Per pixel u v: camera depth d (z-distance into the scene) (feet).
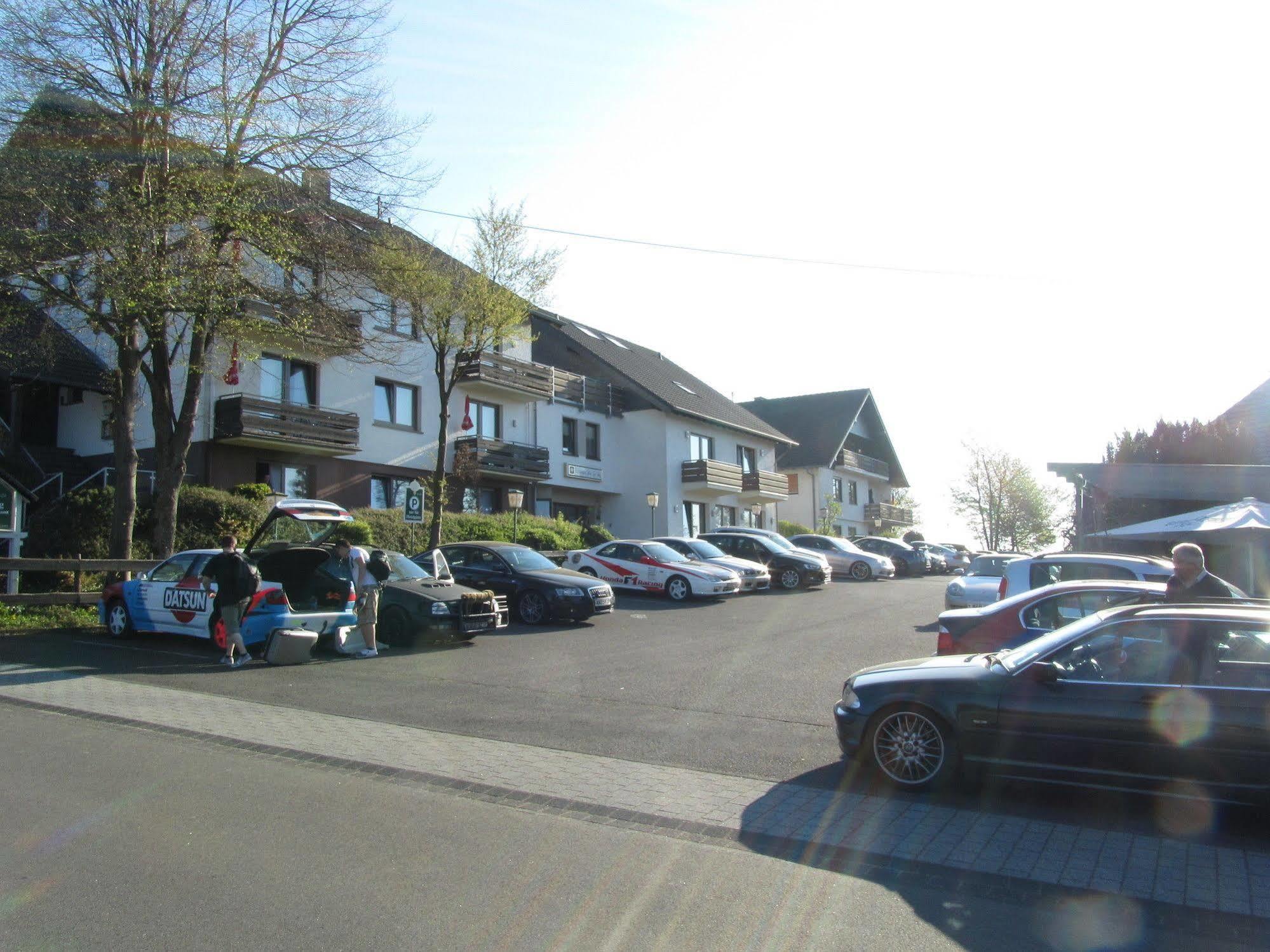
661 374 141.79
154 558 52.80
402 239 62.64
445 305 72.18
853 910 15.20
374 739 26.30
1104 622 21.27
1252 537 48.49
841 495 182.29
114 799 20.06
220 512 67.36
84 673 36.37
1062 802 21.45
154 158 46.39
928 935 14.26
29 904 14.62
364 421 88.43
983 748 21.26
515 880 16.14
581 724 29.12
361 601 43.24
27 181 44.16
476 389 102.12
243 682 35.42
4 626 48.06
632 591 79.61
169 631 43.57
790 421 180.86
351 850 17.37
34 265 45.44
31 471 75.31
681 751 25.84
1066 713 20.47
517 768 23.58
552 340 126.72
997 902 15.65
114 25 45.73
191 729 26.86
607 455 122.83
